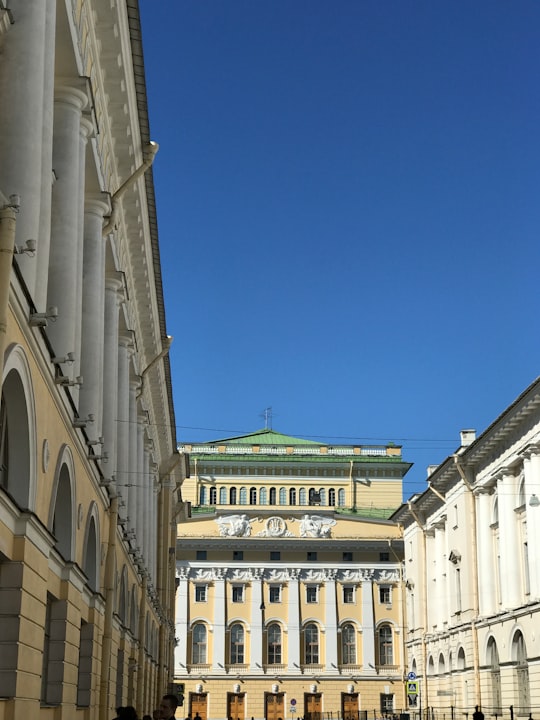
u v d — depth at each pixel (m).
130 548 23.12
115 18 15.31
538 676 36.94
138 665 26.23
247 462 70.00
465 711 45.84
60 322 13.74
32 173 10.95
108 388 19.62
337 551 66.50
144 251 22.59
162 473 38.28
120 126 17.94
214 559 66.12
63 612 13.91
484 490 44.59
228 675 64.00
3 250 8.74
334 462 69.94
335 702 63.88
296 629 64.94
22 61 11.07
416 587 57.53
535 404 36.41
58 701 13.68
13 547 10.64
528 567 39.44
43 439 11.73
